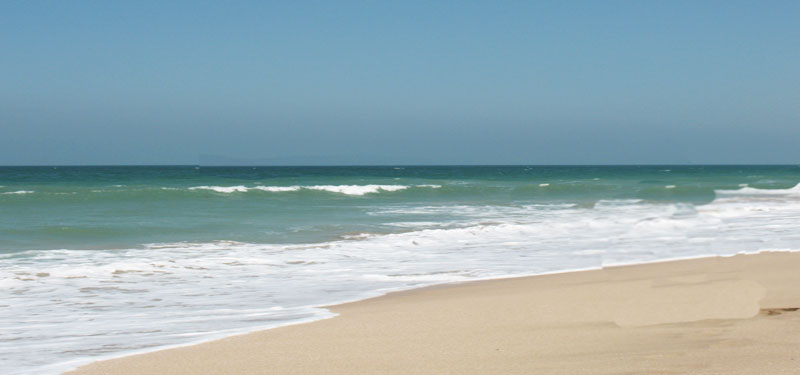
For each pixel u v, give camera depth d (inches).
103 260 471.2
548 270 425.7
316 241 594.9
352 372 184.5
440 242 578.6
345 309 299.1
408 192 1346.0
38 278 396.2
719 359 180.7
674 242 535.5
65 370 197.6
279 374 185.6
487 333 233.0
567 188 1460.4
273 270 436.1
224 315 291.7
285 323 267.3
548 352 199.8
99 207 933.2
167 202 1036.5
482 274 413.7
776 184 1579.7
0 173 2901.1
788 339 202.7
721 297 281.9
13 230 642.2
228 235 634.2
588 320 249.0
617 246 523.5
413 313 280.1
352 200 1131.3
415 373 180.9
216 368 194.2
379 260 481.1
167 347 225.3
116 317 290.4
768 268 375.9
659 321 238.7
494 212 889.5
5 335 253.0
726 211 774.5
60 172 3174.2
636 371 172.6
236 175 2822.3
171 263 457.7
